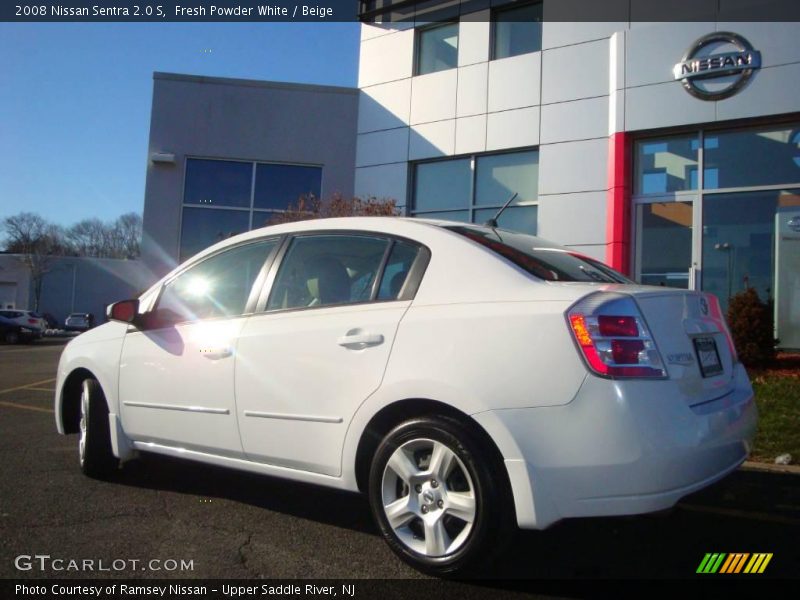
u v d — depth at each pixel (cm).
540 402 278
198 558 333
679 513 408
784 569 326
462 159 1197
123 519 388
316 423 339
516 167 1138
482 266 320
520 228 1124
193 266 436
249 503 421
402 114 1252
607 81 1037
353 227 374
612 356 273
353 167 1430
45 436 624
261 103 1424
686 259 988
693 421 280
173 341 412
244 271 407
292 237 394
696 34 954
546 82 1091
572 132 1063
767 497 438
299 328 355
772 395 676
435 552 299
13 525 377
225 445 379
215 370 384
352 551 344
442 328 308
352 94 1438
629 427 266
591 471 269
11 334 2875
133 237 7850
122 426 441
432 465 303
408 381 307
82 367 472
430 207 1228
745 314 826
